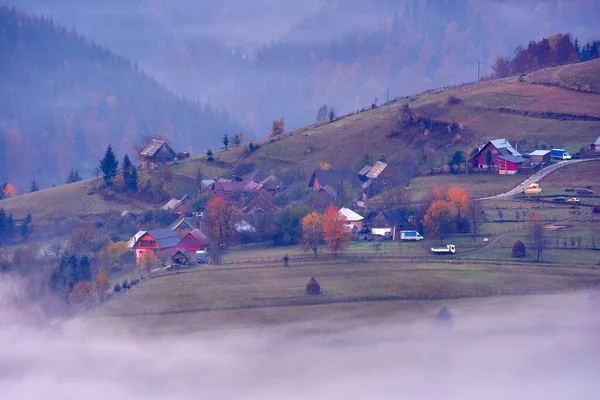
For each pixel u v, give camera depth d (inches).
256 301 6402.6
